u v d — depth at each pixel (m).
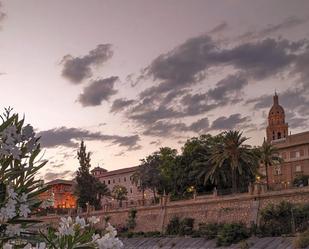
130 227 77.88
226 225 58.69
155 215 74.81
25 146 4.88
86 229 5.58
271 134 155.88
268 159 78.75
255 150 75.25
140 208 77.56
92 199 106.00
